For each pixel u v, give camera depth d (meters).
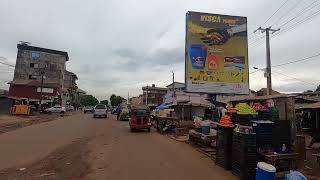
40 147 15.23
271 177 7.68
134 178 9.31
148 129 26.31
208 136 15.48
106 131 25.00
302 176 7.93
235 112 11.23
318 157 11.38
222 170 10.57
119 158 12.59
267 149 9.50
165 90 89.12
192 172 10.22
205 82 28.70
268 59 29.56
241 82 29.28
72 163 11.42
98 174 9.76
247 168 9.09
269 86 29.16
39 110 56.03
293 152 9.69
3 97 50.03
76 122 34.75
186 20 28.98
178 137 21.52
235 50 29.52
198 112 35.28
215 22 29.50
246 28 29.98
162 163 11.69
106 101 153.00
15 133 21.30
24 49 81.38
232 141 10.38
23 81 73.12
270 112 16.31
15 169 10.32
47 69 83.00
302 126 25.30
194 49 28.83
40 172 9.94
